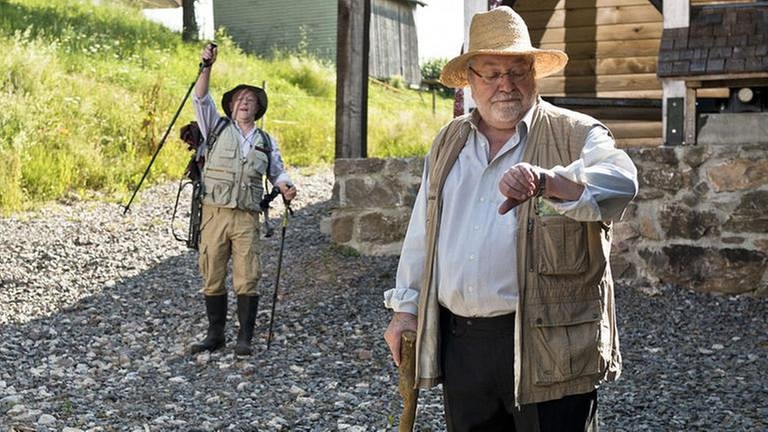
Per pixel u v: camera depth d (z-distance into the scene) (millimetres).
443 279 3131
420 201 3281
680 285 7895
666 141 8039
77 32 19609
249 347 6680
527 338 2980
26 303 7957
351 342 6949
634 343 6805
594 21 11461
